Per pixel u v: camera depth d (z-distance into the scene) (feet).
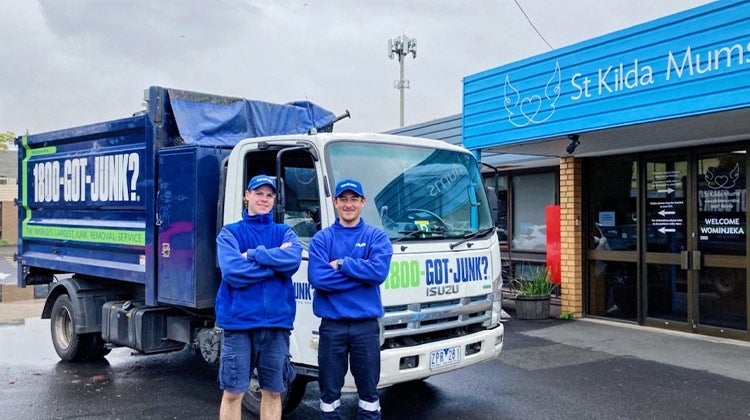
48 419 18.02
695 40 21.61
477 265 17.99
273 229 14.23
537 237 41.42
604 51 24.79
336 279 13.99
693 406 18.83
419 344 16.30
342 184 14.43
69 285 24.50
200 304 18.28
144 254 20.58
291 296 14.07
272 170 17.94
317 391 21.18
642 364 23.86
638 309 31.68
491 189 19.74
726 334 27.99
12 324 34.30
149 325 20.86
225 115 21.12
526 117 28.35
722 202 28.19
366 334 14.17
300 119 23.32
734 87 20.43
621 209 32.86
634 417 17.92
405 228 16.88
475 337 17.58
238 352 13.58
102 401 19.83
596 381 21.65
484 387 21.06
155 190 19.99
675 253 30.17
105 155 22.56
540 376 22.35
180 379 22.67
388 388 21.01
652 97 23.02
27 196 28.19
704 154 28.99
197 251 18.30
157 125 20.10
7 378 22.80
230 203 17.83
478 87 31.09
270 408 14.15
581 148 31.07
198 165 18.43
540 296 33.63
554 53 26.91
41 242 27.32
